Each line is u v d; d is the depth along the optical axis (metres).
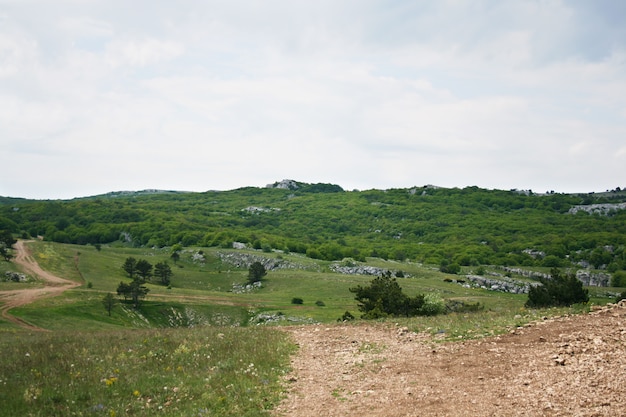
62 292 102.62
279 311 96.94
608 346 14.94
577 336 16.77
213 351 19.53
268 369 16.38
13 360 17.83
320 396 13.19
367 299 41.03
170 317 99.00
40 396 13.14
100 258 161.12
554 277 37.06
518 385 12.41
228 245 198.12
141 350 20.03
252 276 138.50
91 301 97.25
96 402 12.78
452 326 22.12
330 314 92.69
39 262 142.88
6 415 11.80
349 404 12.26
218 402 12.68
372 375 15.06
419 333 21.64
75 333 29.06
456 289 120.62
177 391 13.85
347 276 139.25
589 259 186.38
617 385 11.41
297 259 168.62
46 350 19.92
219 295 116.31
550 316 21.64
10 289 104.94
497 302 84.56
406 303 39.44
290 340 22.75
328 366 17.02
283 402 12.80
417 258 196.62
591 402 10.59
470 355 16.27
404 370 15.27
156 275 141.75
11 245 158.38
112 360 17.89
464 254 188.38
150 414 11.91
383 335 22.34
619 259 180.88
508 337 18.27
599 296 127.44
